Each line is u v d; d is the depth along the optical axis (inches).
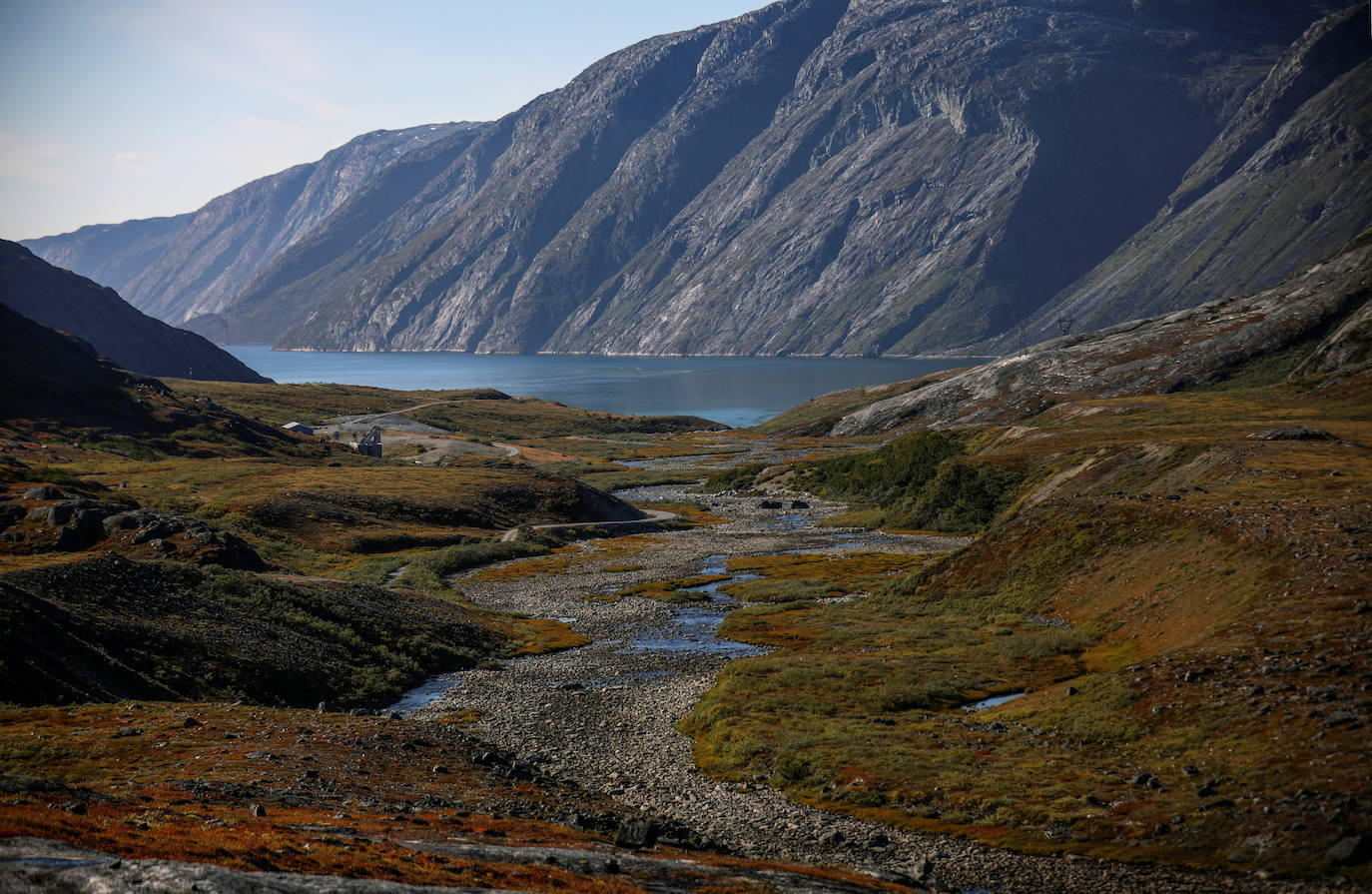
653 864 1038.4
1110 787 1348.4
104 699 1722.4
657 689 2281.0
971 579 3034.0
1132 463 3998.5
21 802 917.8
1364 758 1194.0
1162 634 2082.9
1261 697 1456.7
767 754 1691.7
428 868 872.9
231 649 2191.2
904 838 1284.4
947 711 1910.7
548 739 1887.3
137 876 700.0
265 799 1187.3
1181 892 1032.2
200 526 3228.3
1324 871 1007.0
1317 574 1897.1
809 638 2731.3
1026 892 1080.2
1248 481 3053.6
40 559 2532.0
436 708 2158.0
